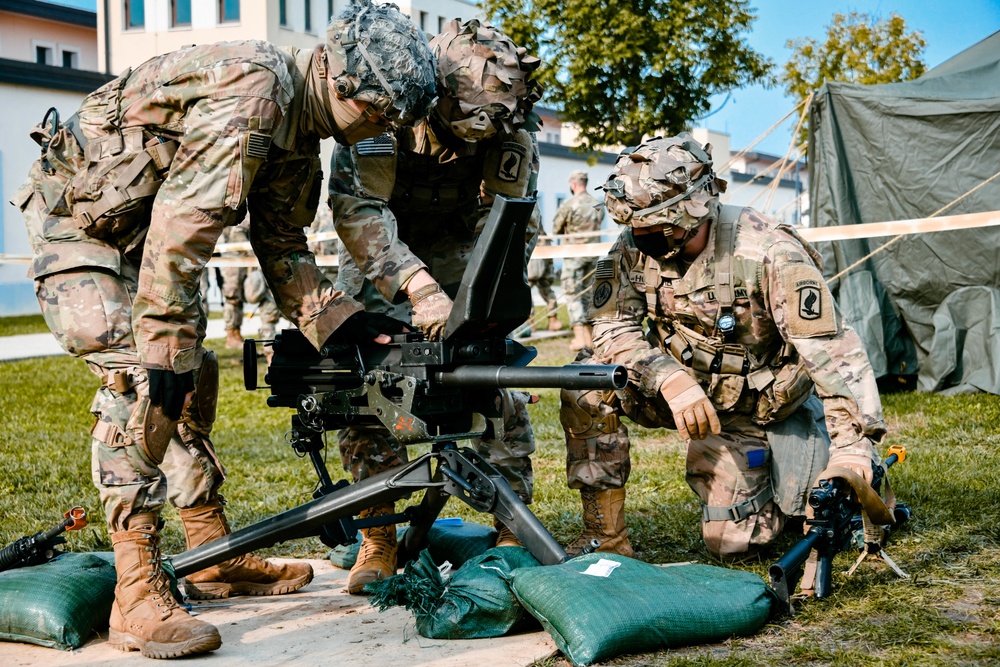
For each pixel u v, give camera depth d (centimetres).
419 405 329
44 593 335
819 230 909
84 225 339
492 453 423
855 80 2097
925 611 337
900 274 916
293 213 355
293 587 403
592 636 296
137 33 2911
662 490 565
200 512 394
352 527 351
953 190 909
